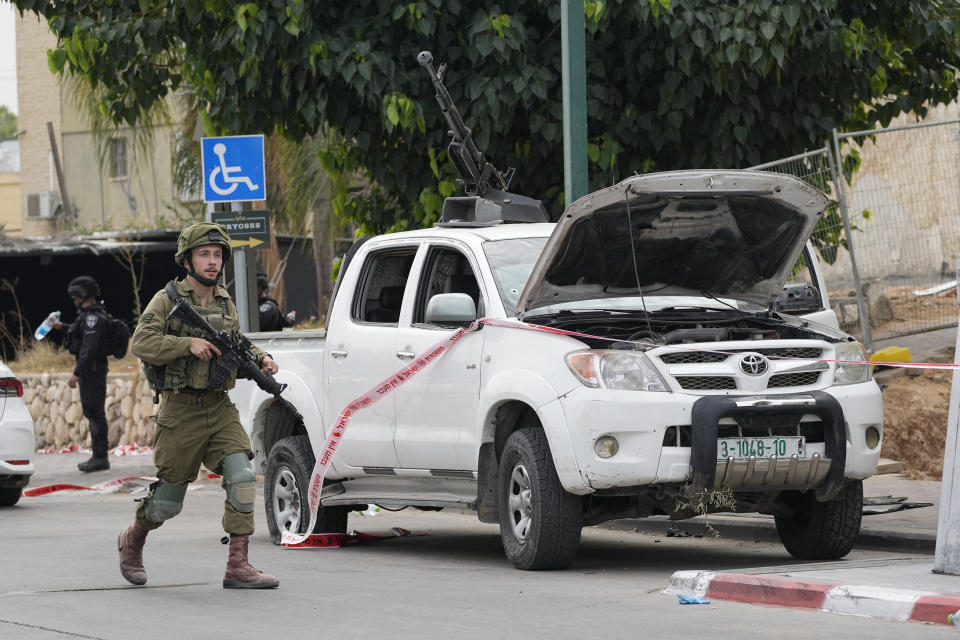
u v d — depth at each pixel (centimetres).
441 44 4300
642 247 2823
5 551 3212
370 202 4894
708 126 4412
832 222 4644
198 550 3253
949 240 4925
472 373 2847
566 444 2588
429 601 2341
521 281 2909
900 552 3023
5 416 4453
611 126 4406
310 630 2056
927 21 4497
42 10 4512
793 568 2484
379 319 3212
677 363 2609
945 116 6744
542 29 4409
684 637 1956
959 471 2330
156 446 2452
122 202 13875
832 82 4519
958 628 2003
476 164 3856
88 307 5597
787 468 2598
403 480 3123
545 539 2672
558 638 1967
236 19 4047
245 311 4712
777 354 2675
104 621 2145
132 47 4394
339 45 4172
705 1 4138
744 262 2950
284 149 7056
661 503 2664
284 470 3425
